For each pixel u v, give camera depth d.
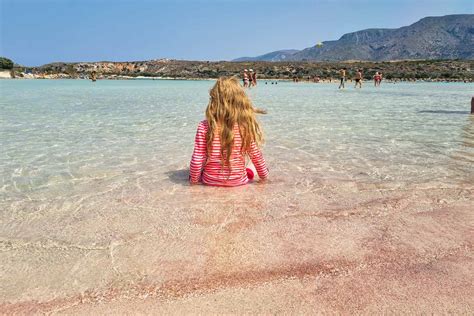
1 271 2.08
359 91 26.67
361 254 2.24
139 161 4.75
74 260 2.20
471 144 5.84
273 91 26.75
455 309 1.70
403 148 5.53
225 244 2.38
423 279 1.95
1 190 3.58
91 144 5.88
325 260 2.16
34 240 2.48
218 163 3.57
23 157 4.96
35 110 11.38
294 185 3.70
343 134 6.84
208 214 2.91
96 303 1.78
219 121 3.47
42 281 1.98
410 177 3.99
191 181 3.73
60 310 1.73
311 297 1.80
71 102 14.86
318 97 19.16
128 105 13.57
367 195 3.39
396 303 1.75
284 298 1.80
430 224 2.70
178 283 1.94
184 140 6.25
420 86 39.34
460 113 10.70
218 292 1.86
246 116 3.49
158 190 3.55
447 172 4.18
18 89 26.42
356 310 1.70
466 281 1.93
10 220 2.84
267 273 2.03
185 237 2.49
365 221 2.76
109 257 2.23
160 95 20.50
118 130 7.32
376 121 8.79
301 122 8.59
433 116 9.91
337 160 4.77
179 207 3.07
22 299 1.82
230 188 3.61
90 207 3.10
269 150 5.38
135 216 2.88
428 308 1.71
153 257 2.22
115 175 4.10
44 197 3.37
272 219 2.80
